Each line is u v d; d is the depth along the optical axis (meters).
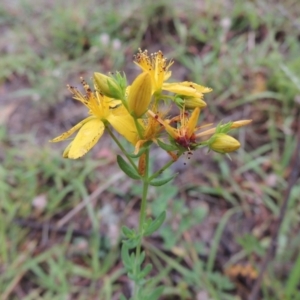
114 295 0.14
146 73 0.07
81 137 0.08
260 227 0.15
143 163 0.08
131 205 0.16
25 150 0.18
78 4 0.26
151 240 0.15
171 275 0.14
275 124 0.18
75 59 0.22
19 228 0.16
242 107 0.19
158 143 0.08
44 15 0.26
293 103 0.19
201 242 0.15
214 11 0.23
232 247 0.15
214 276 0.14
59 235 0.16
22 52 0.23
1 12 0.26
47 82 0.21
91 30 0.23
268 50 0.21
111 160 0.17
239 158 0.17
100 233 0.15
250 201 0.16
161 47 0.22
